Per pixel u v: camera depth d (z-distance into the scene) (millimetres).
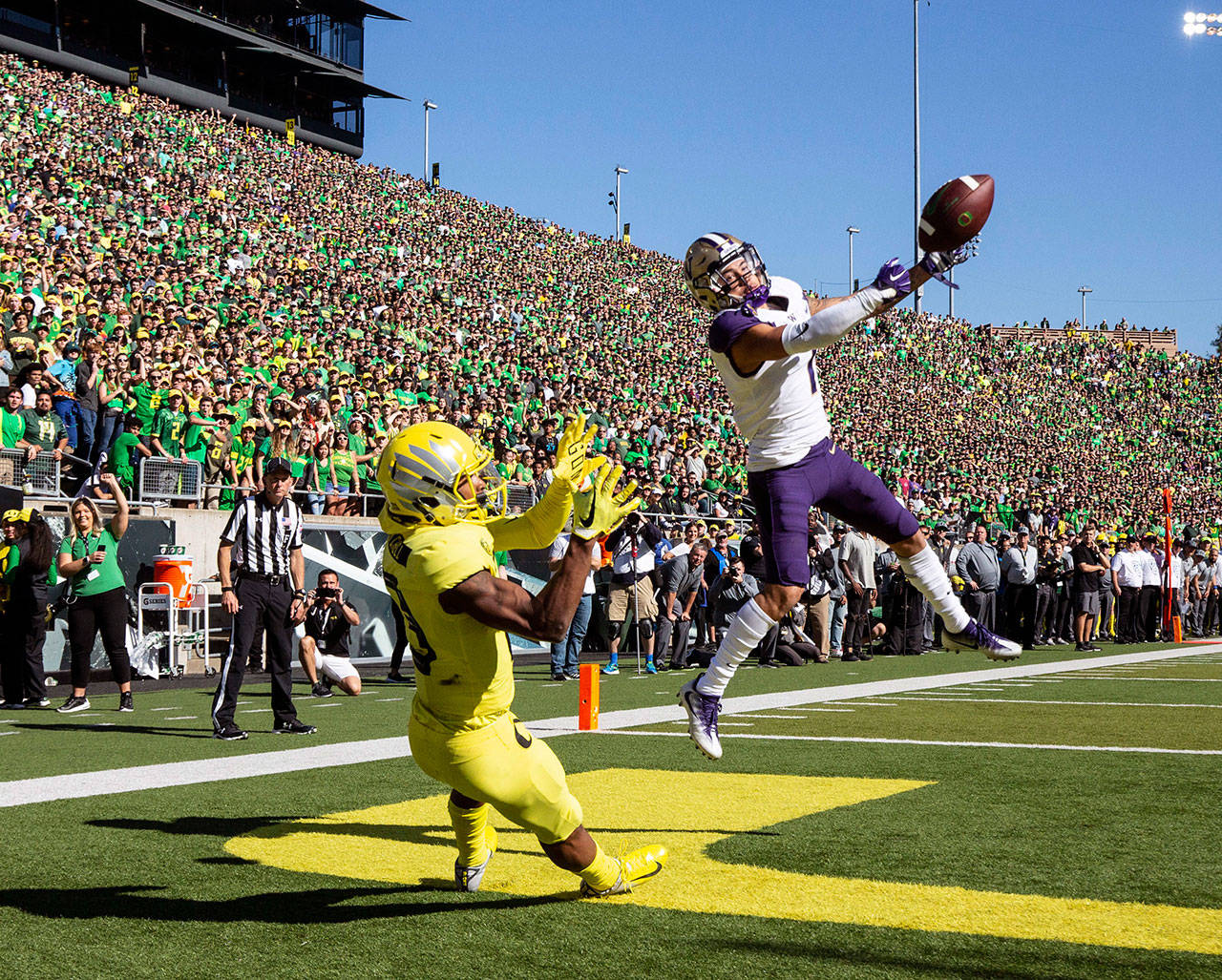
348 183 41844
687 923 3518
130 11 45688
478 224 44594
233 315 21641
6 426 12367
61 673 11898
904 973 3039
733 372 4305
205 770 6445
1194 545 21469
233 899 3844
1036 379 51781
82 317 16828
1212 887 3844
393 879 4086
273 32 51188
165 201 28625
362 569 14531
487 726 3496
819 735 7582
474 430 18625
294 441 14797
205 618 12953
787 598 4328
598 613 16156
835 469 4383
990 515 29500
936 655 16125
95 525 9570
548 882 4035
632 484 3289
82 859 4383
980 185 3865
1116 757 6582
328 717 9117
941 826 4777
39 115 32438
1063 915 3535
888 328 48219
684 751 6906
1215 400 54406
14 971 3143
